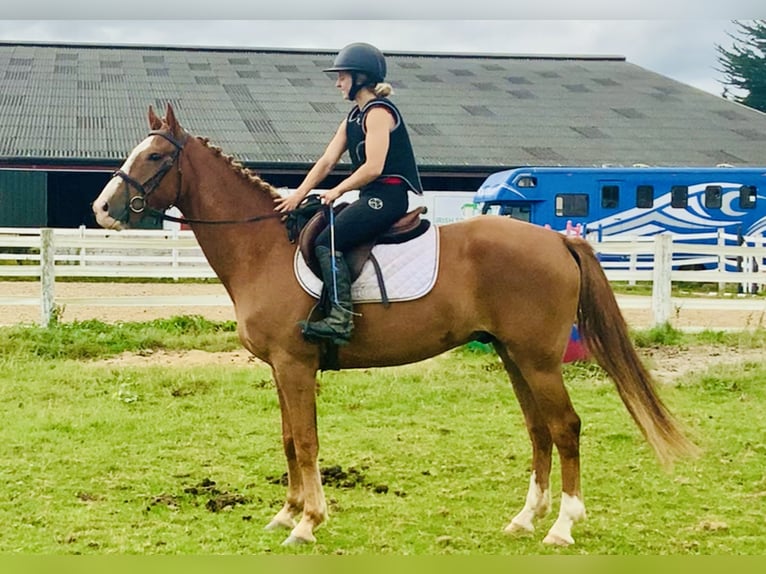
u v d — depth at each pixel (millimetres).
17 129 25688
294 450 5172
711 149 28609
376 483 6055
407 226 5109
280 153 24891
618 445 7012
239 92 31547
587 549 4809
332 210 5047
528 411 5195
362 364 5133
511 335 4965
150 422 7582
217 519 5309
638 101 34688
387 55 39531
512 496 5789
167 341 11281
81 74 32562
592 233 19500
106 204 5082
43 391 8617
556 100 34000
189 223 5234
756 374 9445
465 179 27750
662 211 22688
